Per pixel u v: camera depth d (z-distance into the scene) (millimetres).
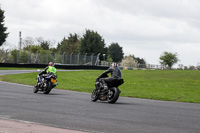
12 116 21438
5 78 78812
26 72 108812
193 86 76500
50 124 18938
